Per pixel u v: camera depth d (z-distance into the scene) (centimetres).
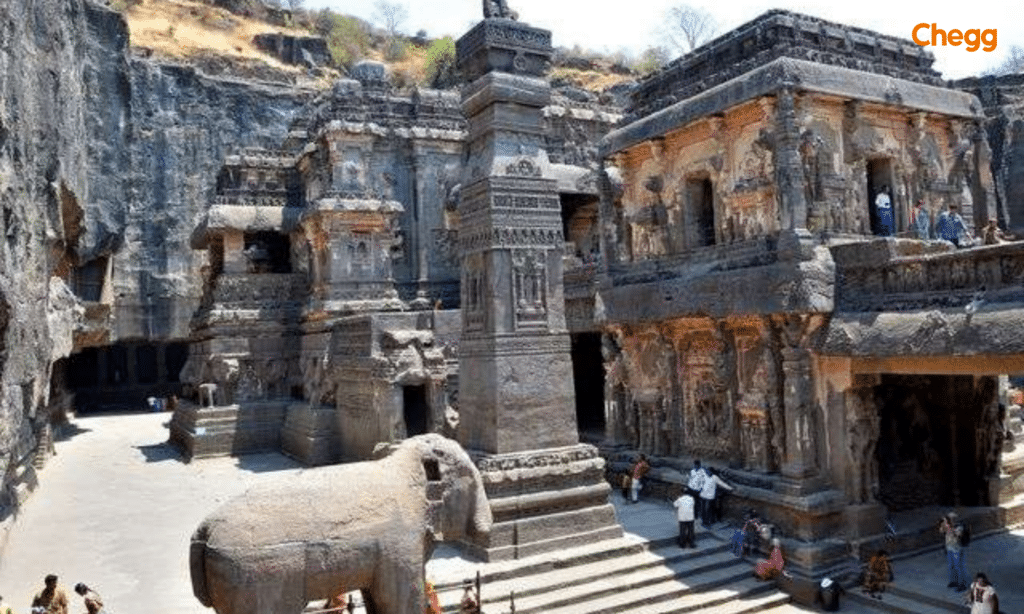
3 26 1453
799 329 1603
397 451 959
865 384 1578
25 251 1695
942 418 1889
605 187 2147
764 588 1477
